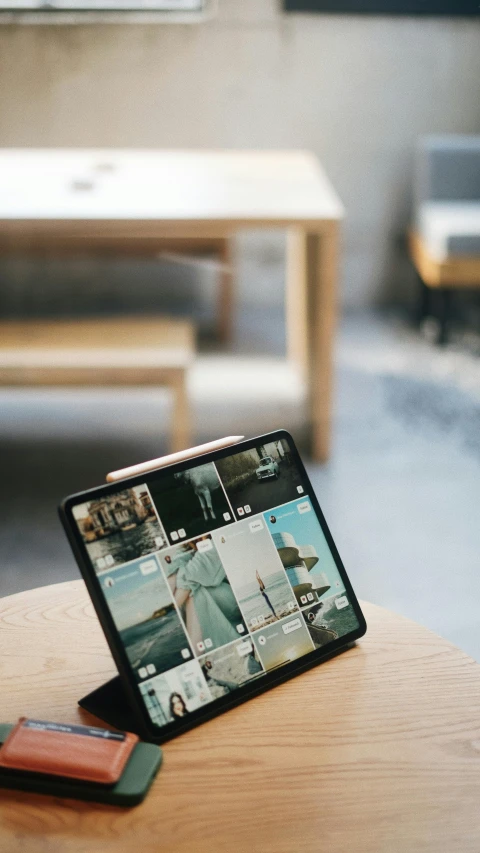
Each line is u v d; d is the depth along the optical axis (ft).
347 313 14.48
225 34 13.19
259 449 3.05
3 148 13.61
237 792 2.44
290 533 3.04
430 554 7.59
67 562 7.37
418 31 13.37
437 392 10.96
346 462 9.20
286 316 14.11
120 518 2.68
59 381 8.09
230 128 13.74
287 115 13.71
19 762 2.43
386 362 12.01
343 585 3.12
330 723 2.71
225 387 11.00
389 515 8.20
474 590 7.07
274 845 2.26
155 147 13.76
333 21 13.23
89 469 9.09
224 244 11.89
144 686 2.60
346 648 3.08
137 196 8.71
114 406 10.71
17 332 9.00
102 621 2.58
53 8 12.92
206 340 12.87
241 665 2.80
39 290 14.34
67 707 2.79
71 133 13.58
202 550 2.82
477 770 2.54
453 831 2.32
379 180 14.17
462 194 13.14
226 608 2.82
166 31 13.10
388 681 2.91
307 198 8.74
